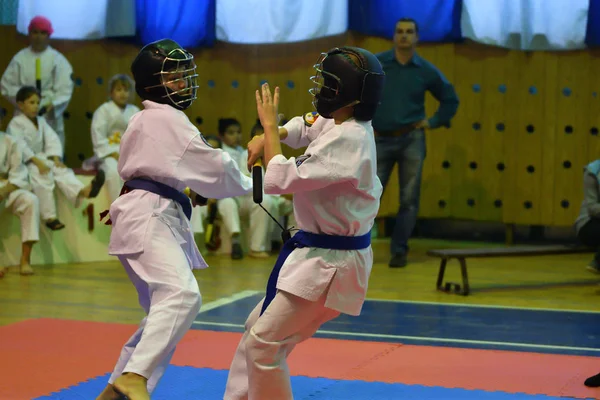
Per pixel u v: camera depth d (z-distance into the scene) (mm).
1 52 8430
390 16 8133
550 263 7379
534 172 8219
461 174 8391
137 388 2691
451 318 4988
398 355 4070
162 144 2971
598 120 8031
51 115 7781
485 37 8039
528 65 8117
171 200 3023
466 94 8281
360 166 2520
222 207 7629
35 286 5992
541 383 3574
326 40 8273
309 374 3707
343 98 2561
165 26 8375
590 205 6273
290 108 8414
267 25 8281
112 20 8383
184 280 2881
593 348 4254
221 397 3326
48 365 3805
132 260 2945
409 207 6980
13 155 6586
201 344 4238
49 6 8336
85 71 8523
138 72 3021
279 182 2496
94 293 5762
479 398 3342
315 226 2580
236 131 7762
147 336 2760
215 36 8391
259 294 5738
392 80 6934
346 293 2584
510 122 8219
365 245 2633
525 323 4863
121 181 7402
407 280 6367
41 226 7070
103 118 7406
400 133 6945
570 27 7906
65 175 7117
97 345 4227
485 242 8672
